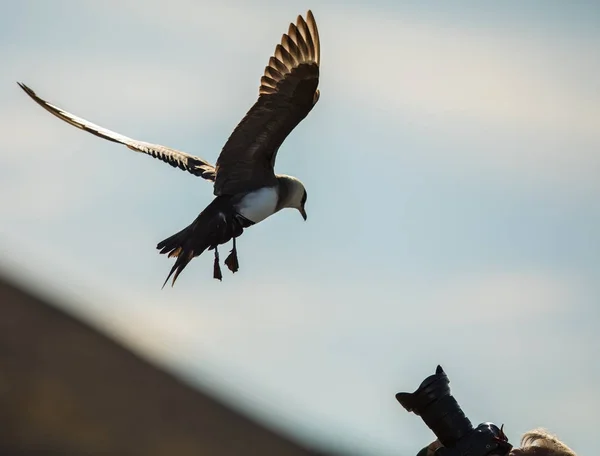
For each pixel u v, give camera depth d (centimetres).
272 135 1605
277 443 546
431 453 1016
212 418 522
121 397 488
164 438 493
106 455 469
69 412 467
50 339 479
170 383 512
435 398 981
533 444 962
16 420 456
